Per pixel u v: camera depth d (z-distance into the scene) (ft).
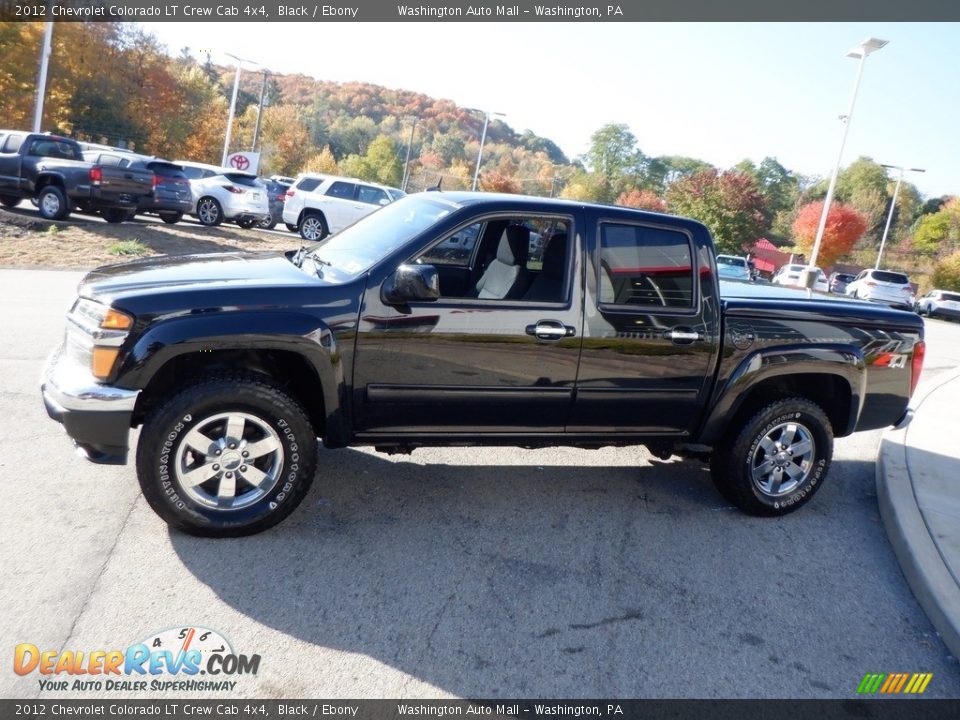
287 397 12.89
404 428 14.11
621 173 296.10
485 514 15.23
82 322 12.66
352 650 10.54
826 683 10.98
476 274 15.93
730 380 15.57
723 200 199.41
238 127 257.34
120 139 157.48
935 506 17.19
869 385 16.79
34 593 10.99
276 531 13.53
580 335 14.38
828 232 204.85
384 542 13.58
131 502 14.02
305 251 16.03
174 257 15.58
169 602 11.16
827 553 15.26
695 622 12.15
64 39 154.10
